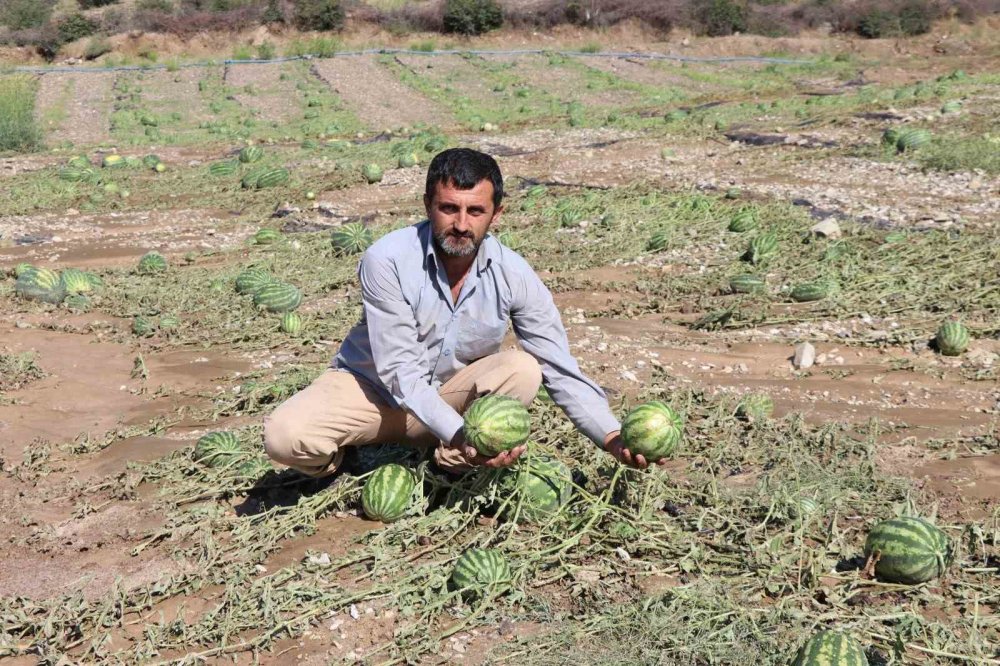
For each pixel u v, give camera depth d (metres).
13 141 22.16
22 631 3.97
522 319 4.54
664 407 4.41
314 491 5.09
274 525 4.66
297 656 3.76
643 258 10.58
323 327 8.39
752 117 20.34
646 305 8.83
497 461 4.28
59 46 40.75
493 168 4.17
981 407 6.39
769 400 6.17
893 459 5.45
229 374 7.23
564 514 4.64
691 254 10.66
